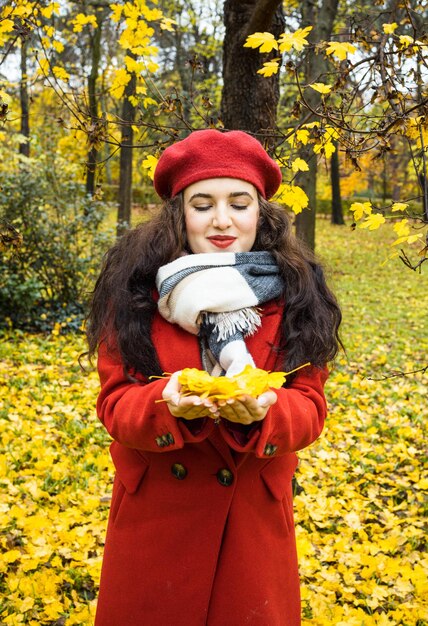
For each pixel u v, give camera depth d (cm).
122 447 169
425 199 233
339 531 354
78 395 557
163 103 279
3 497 357
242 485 162
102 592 168
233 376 131
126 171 1045
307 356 161
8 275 743
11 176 757
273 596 163
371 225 234
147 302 160
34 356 656
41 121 1306
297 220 798
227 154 159
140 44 298
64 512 346
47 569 291
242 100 354
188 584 158
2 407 511
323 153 253
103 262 179
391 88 239
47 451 428
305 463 440
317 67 586
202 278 152
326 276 194
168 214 166
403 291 1259
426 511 380
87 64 1091
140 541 162
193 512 159
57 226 777
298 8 836
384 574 305
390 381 660
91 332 175
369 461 448
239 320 153
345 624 257
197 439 144
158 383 146
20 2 284
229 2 349
